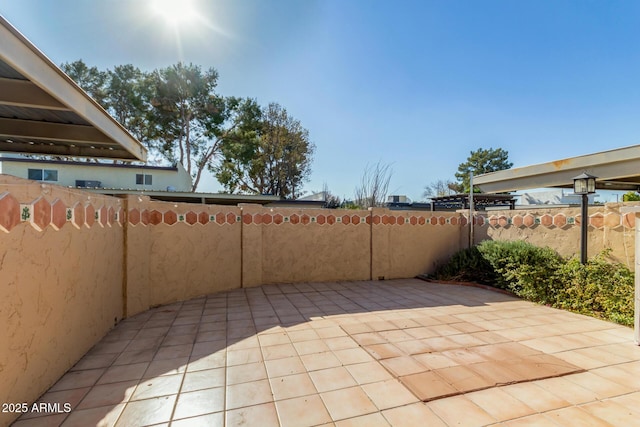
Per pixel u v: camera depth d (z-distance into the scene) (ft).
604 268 14.80
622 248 15.03
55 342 8.12
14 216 6.55
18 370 6.59
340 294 18.12
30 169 44.96
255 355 9.72
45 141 16.06
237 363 9.18
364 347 10.32
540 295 15.89
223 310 14.76
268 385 7.91
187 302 16.22
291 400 7.23
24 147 16.85
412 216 23.98
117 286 12.84
